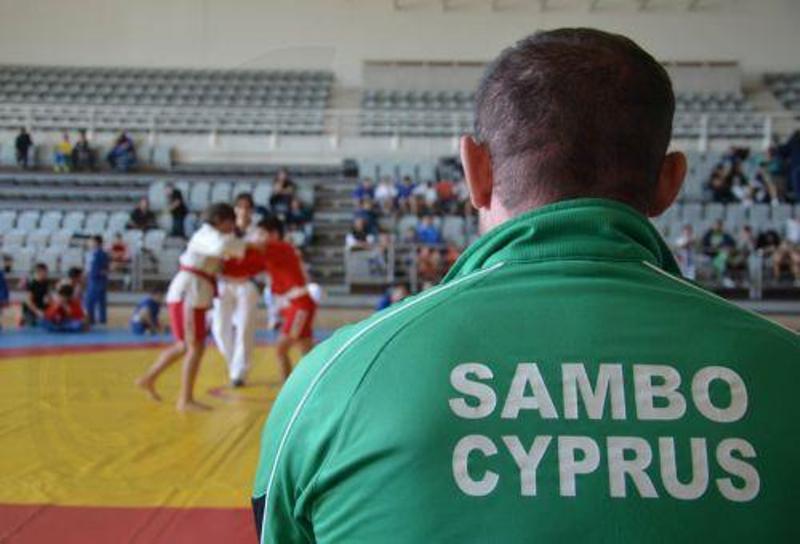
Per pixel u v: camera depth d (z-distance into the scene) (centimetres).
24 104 1817
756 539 72
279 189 1416
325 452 81
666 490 74
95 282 1024
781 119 1869
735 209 1464
